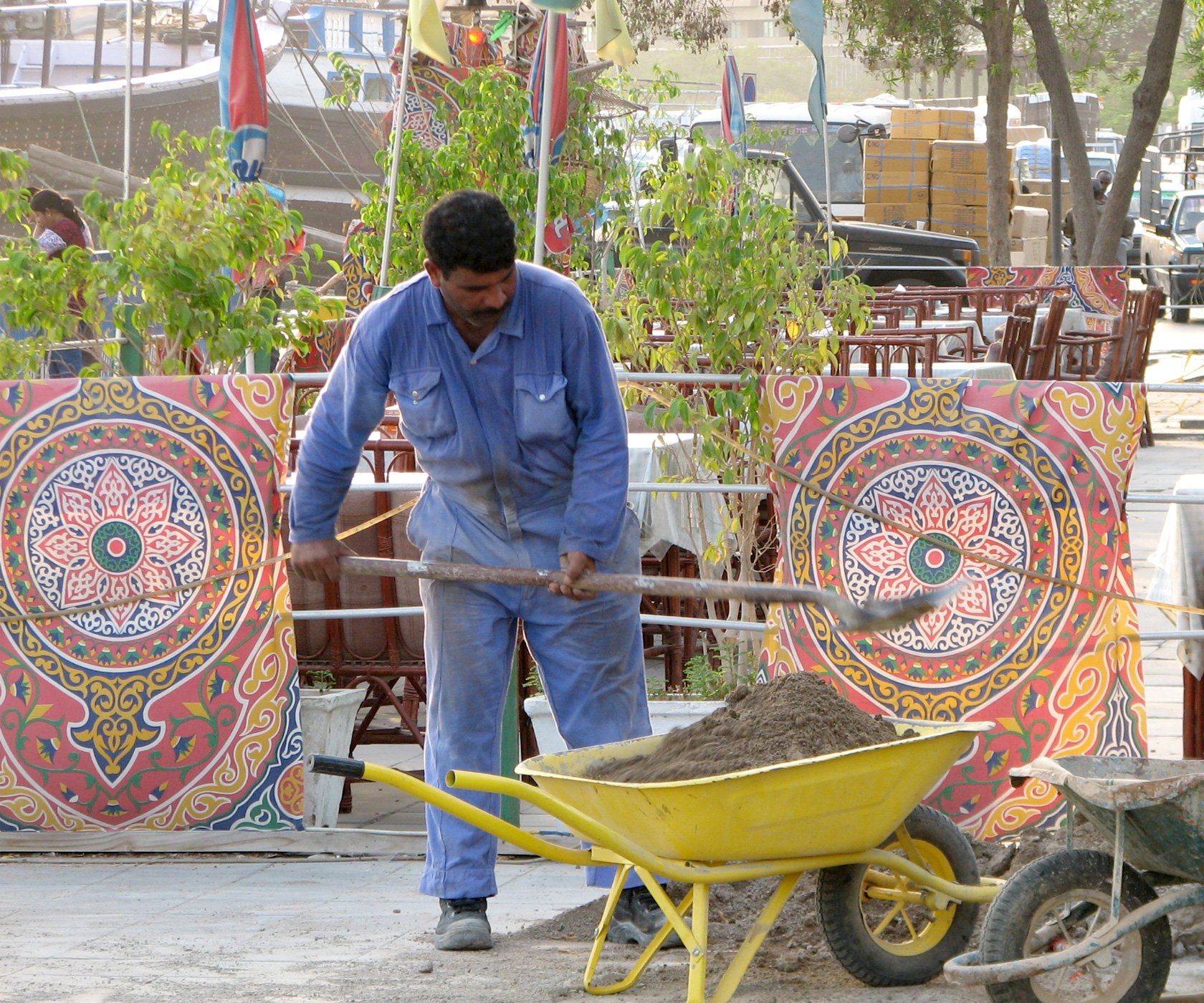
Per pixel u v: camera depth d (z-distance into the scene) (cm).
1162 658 1430
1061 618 858
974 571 864
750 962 674
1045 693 859
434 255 668
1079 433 855
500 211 671
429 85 2027
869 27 4500
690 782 608
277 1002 670
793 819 625
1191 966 700
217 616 909
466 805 633
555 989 691
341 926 800
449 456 733
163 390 905
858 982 700
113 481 906
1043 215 4525
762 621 1073
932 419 862
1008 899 624
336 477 741
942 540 865
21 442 904
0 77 4256
